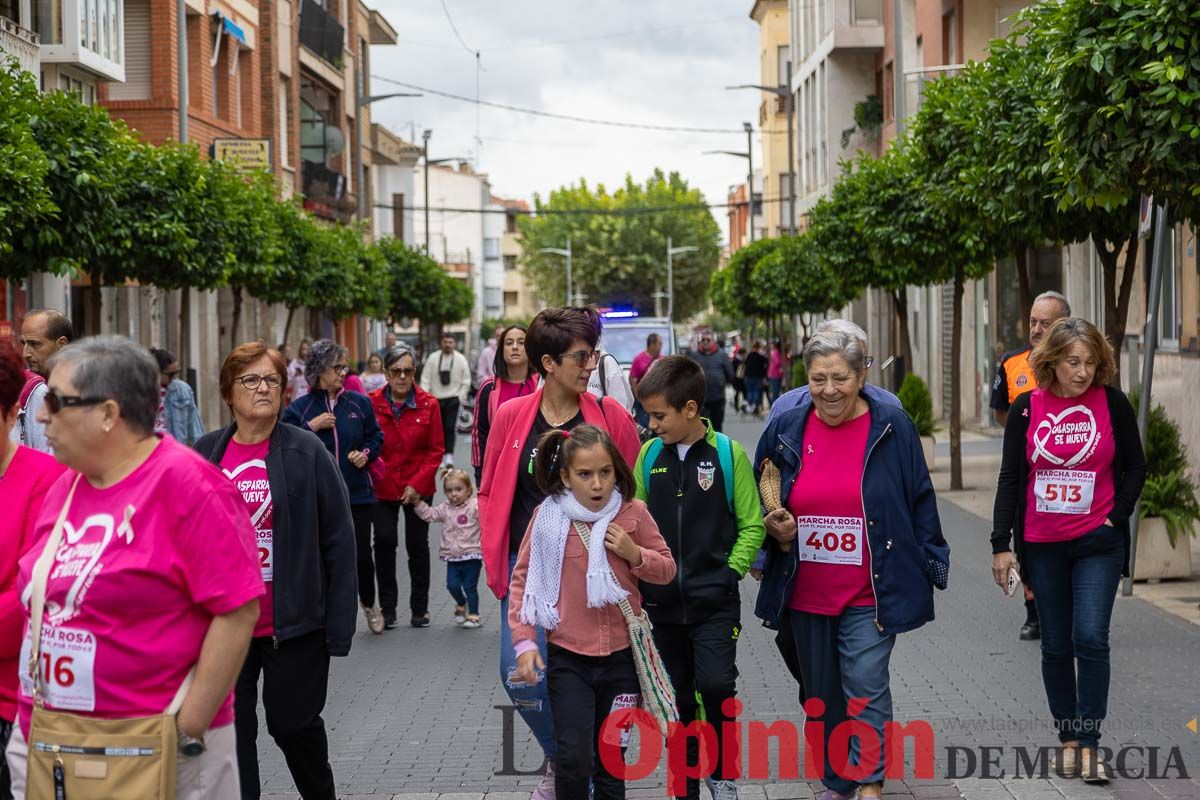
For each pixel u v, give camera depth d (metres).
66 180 16.41
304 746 6.11
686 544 6.29
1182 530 12.27
